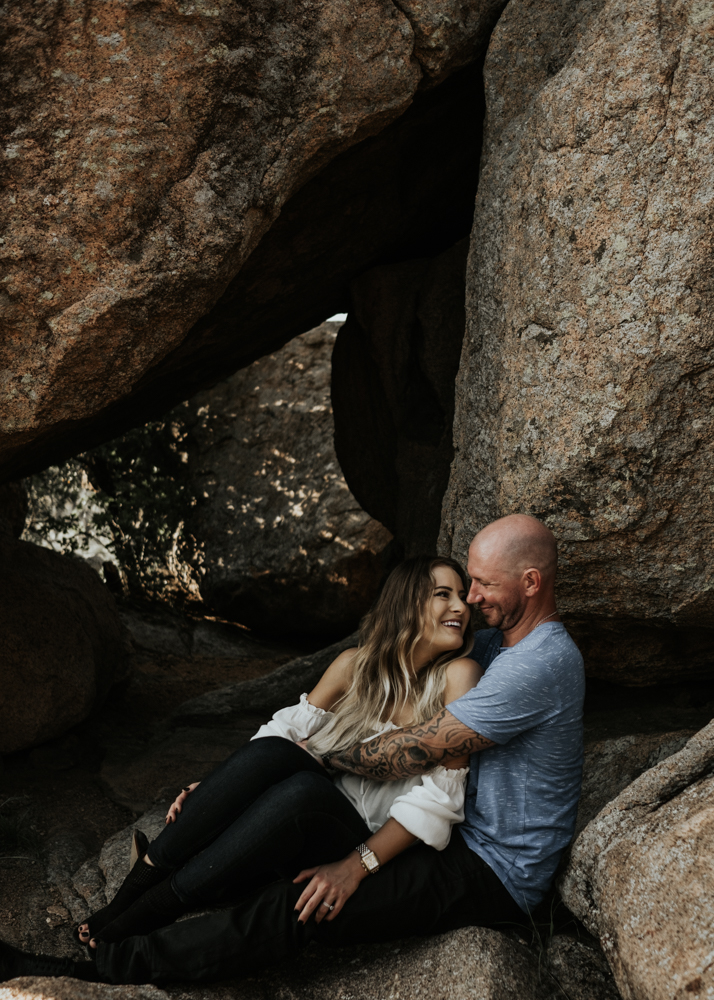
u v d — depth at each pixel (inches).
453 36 122.4
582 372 103.2
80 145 98.0
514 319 111.7
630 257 99.9
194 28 100.6
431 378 162.6
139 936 87.4
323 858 90.0
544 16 119.2
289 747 94.3
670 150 98.0
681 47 97.7
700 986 66.7
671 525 102.3
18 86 96.8
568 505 105.6
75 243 98.4
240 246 107.8
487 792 91.0
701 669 122.8
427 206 163.8
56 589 175.9
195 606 321.4
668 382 98.7
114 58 98.3
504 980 81.1
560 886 91.0
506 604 93.2
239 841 85.7
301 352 337.7
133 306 100.6
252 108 106.1
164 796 141.5
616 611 110.7
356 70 114.0
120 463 323.0
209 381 187.3
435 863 88.1
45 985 81.9
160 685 224.7
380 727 96.1
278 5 106.9
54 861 118.6
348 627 309.9
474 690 88.7
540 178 108.3
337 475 314.0
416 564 99.7
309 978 88.9
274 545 309.4
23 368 100.4
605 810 89.0
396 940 91.4
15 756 155.3
